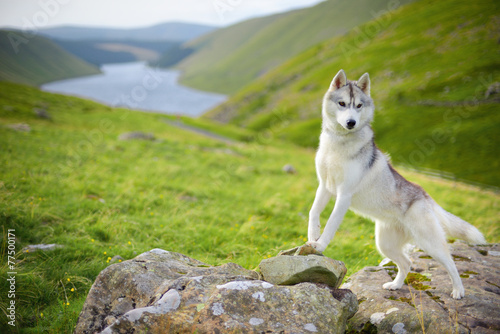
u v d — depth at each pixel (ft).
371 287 14.34
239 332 9.56
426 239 13.43
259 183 44.68
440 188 60.75
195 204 31.73
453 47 180.65
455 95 149.59
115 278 11.53
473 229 14.42
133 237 22.58
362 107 13.88
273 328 9.88
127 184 33.83
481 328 11.19
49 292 15.39
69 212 24.84
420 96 157.79
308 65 280.10
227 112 269.23
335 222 13.37
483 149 117.29
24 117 96.22
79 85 458.09
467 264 15.97
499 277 14.73
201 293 10.73
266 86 280.92
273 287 11.10
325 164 13.93
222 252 21.85
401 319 11.70
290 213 31.71
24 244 19.63
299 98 228.22
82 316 10.68
